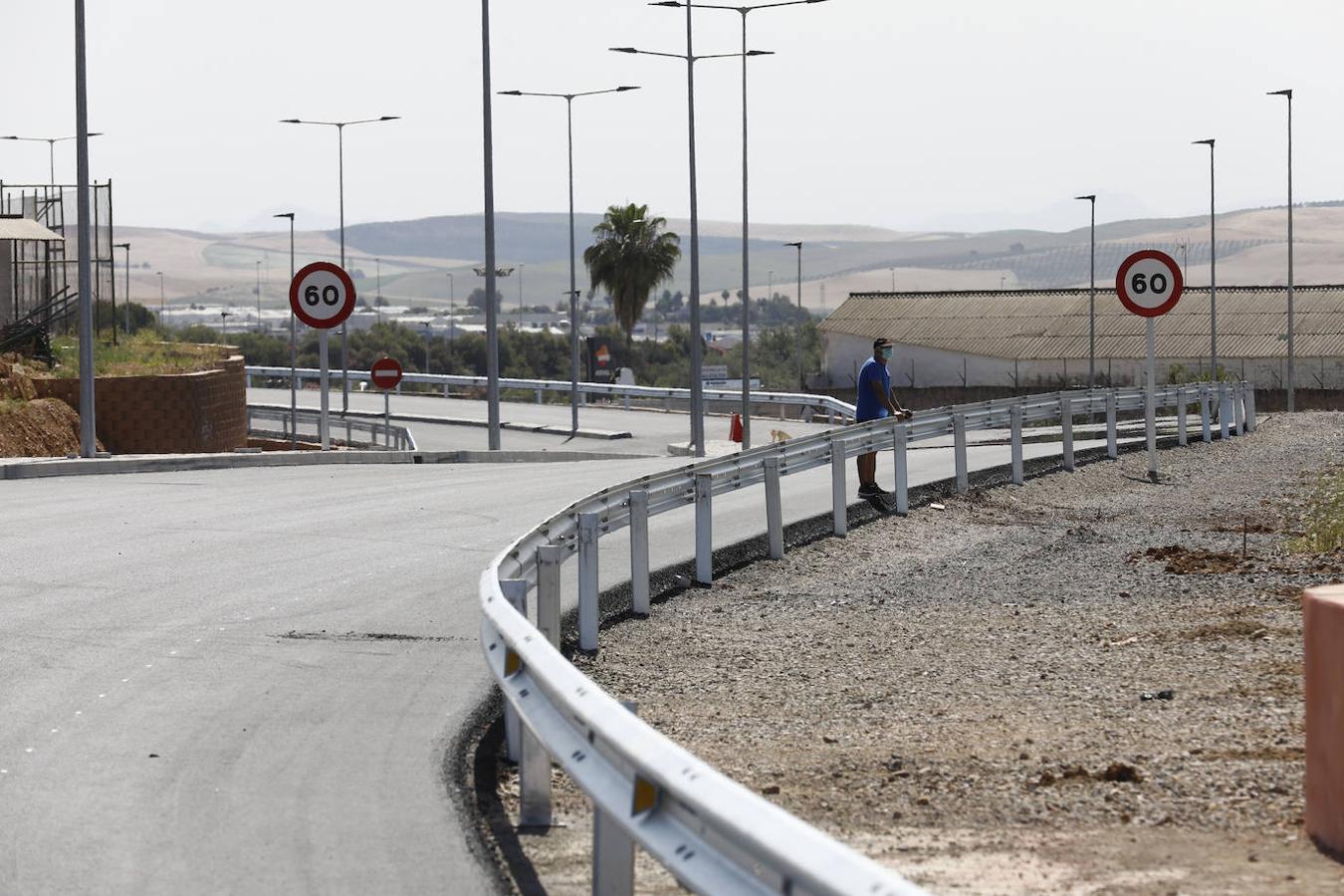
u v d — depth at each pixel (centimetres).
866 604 2344
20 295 7100
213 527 2867
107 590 2188
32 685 1625
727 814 702
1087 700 1666
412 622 2005
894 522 3178
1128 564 2611
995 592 2409
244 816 1189
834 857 625
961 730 1554
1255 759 1361
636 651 2011
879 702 1716
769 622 2214
